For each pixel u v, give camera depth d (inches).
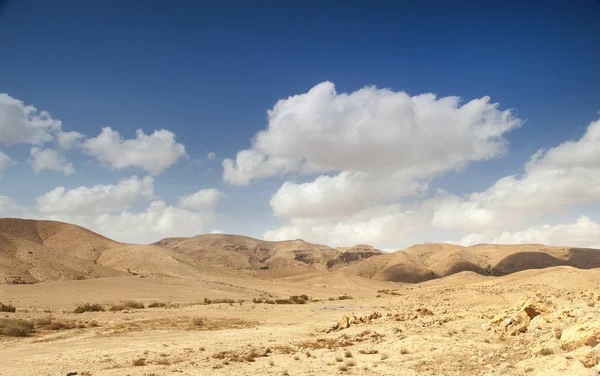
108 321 1866.4
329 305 2723.9
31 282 4119.1
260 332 1529.3
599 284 2369.6
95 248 7465.6
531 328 1044.5
